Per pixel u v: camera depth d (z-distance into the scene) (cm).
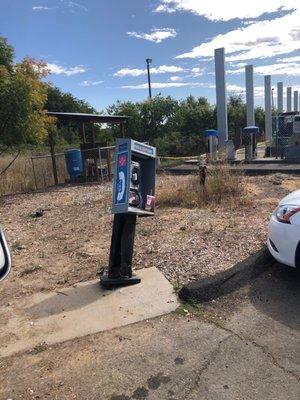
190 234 628
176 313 402
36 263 567
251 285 455
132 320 393
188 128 2889
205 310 407
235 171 977
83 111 4300
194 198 870
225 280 445
